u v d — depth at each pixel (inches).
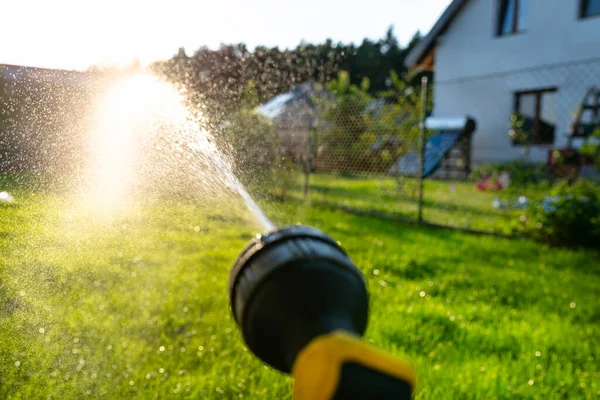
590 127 408.8
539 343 95.8
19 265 42.4
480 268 152.4
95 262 46.3
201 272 112.9
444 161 530.6
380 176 337.1
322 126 340.5
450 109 601.6
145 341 83.0
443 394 73.8
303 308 21.4
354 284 23.1
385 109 319.9
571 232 195.8
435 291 128.2
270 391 72.5
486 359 88.2
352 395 15.0
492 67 560.4
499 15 555.2
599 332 103.3
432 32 601.3
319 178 346.6
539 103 527.8
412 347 90.6
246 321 22.5
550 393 77.5
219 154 51.8
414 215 258.8
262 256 23.5
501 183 369.7
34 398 53.1
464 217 255.3
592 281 144.5
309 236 24.6
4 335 47.1
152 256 93.7
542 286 136.6
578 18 491.8
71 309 58.4
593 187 205.2
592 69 482.0
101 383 64.7
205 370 78.0
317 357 16.0
